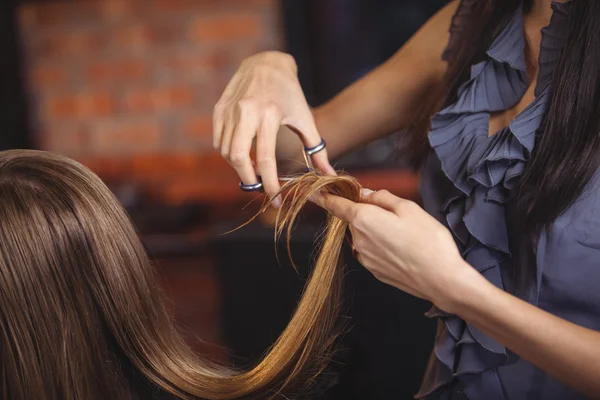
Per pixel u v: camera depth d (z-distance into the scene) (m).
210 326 2.81
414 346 1.92
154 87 3.37
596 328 0.91
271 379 0.92
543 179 0.86
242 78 1.07
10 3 3.27
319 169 1.06
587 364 0.76
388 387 1.96
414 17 2.93
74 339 0.80
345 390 1.90
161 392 0.89
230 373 1.01
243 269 2.06
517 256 0.94
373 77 1.21
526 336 0.77
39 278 0.77
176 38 3.31
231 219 3.09
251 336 2.12
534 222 0.88
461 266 0.78
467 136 0.96
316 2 3.02
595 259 0.87
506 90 0.96
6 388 0.79
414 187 2.93
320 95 3.12
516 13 0.97
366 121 1.21
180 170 3.40
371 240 0.82
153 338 0.88
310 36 3.06
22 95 3.35
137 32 3.33
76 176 0.82
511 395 0.96
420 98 1.18
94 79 3.39
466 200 0.96
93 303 0.82
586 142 0.84
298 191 0.90
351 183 0.87
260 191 1.00
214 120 1.04
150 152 3.41
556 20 0.90
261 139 0.97
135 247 0.85
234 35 3.28
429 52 1.16
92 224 0.81
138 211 3.13
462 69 1.02
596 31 0.83
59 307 0.79
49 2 3.31
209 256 3.08
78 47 3.36
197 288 3.09
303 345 0.92
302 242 2.00
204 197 3.32
